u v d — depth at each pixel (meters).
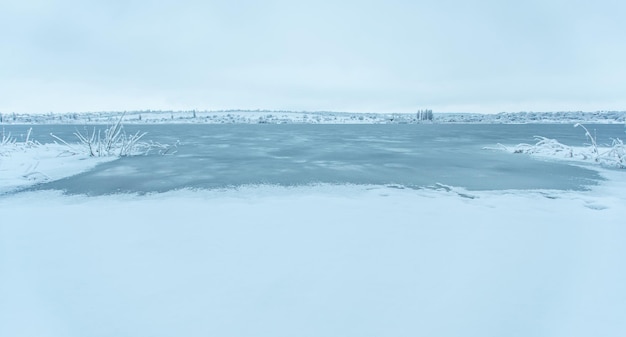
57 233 5.25
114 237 5.04
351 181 10.52
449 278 3.70
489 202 7.67
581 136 38.16
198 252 4.43
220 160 15.73
